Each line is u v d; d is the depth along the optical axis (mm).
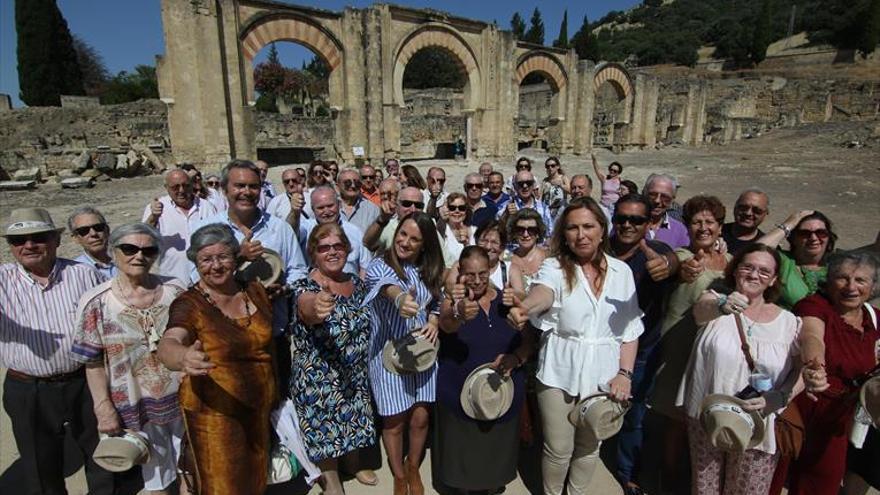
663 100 47312
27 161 19969
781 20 85125
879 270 3367
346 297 3936
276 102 52812
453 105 47062
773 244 4348
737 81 59281
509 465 4035
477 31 29672
